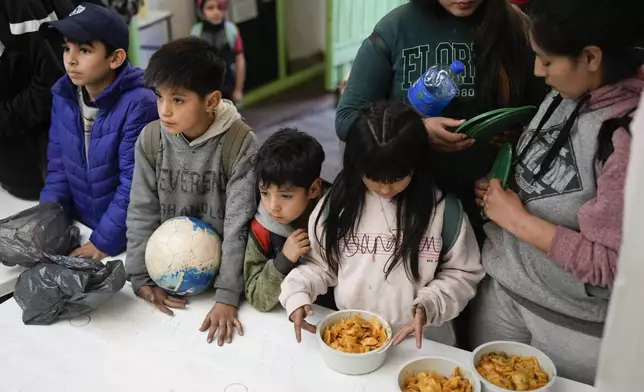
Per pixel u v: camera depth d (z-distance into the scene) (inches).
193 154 59.3
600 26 41.6
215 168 59.6
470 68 58.3
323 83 191.3
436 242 52.9
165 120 55.9
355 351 50.9
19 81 78.2
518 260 51.9
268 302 57.7
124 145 67.2
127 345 55.4
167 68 54.4
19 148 79.9
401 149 46.9
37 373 52.2
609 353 33.8
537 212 49.3
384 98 60.9
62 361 53.6
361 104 60.0
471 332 61.1
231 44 153.9
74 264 59.9
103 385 50.9
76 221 76.2
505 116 52.9
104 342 55.8
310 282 55.1
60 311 57.6
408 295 54.1
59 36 68.8
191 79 54.5
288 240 55.5
